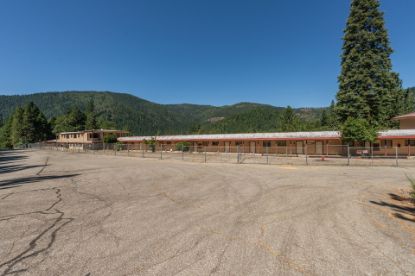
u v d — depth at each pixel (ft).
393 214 23.06
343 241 17.03
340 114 110.83
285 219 21.89
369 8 108.06
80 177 49.83
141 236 18.26
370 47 107.65
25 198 31.17
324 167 64.13
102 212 24.57
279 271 13.24
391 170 56.54
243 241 17.17
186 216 23.02
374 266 13.73
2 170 67.92
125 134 212.64
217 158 96.89
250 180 43.14
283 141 110.93
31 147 251.60
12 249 16.34
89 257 15.05
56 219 22.45
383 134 89.56
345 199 28.89
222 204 27.25
